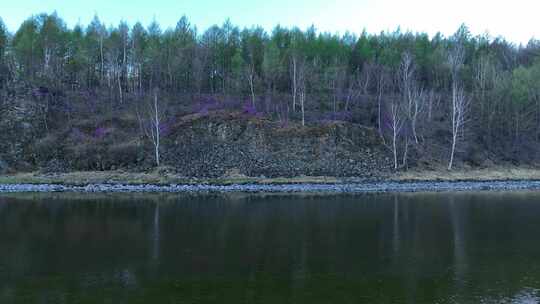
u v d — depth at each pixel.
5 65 75.12
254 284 18.16
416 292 17.22
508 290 17.50
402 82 90.44
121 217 33.72
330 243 25.55
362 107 81.12
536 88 86.62
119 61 87.00
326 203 42.22
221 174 58.53
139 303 15.88
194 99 78.88
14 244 24.94
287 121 68.62
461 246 25.02
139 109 71.31
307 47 100.00
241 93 84.06
